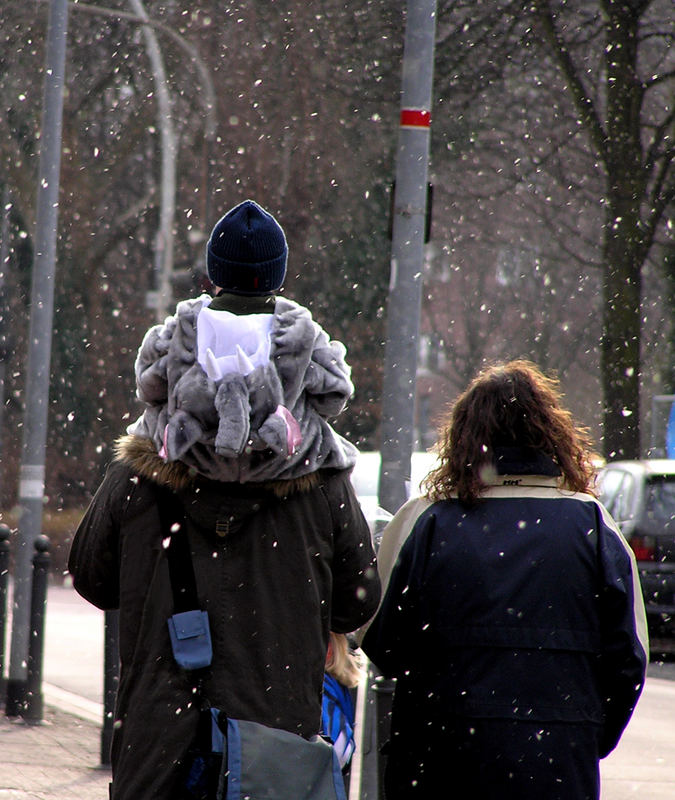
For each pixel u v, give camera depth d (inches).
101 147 4173.2
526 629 470.6
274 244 464.8
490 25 2918.3
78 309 4685.0
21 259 4584.2
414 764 488.4
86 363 4685.0
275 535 434.3
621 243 2802.7
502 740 463.2
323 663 440.8
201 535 431.8
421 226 863.7
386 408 840.9
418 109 869.2
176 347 439.8
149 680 422.6
